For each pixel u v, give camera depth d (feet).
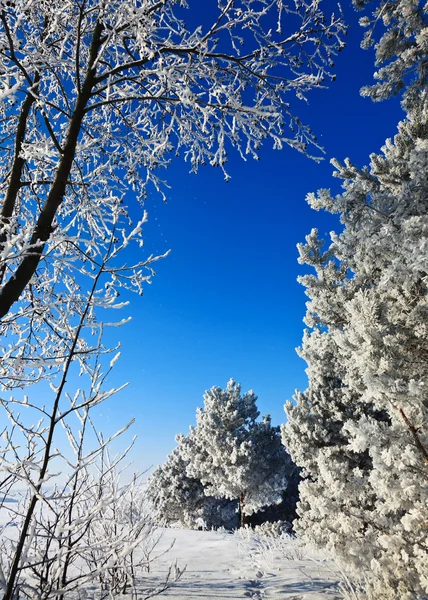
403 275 13.21
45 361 8.03
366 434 12.92
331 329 22.84
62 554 6.77
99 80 9.97
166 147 11.52
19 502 8.36
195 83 10.35
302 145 11.03
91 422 8.64
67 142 9.60
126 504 11.27
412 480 12.11
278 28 11.18
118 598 11.48
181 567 18.62
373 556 13.00
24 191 13.84
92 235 13.34
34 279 11.33
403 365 13.47
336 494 14.98
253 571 18.56
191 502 69.26
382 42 21.13
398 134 19.02
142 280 10.94
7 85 7.69
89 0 10.54
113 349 7.55
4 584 5.82
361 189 13.09
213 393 65.77
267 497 60.64
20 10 8.87
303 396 33.71
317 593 14.44
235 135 11.63
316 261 22.16
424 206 12.10
